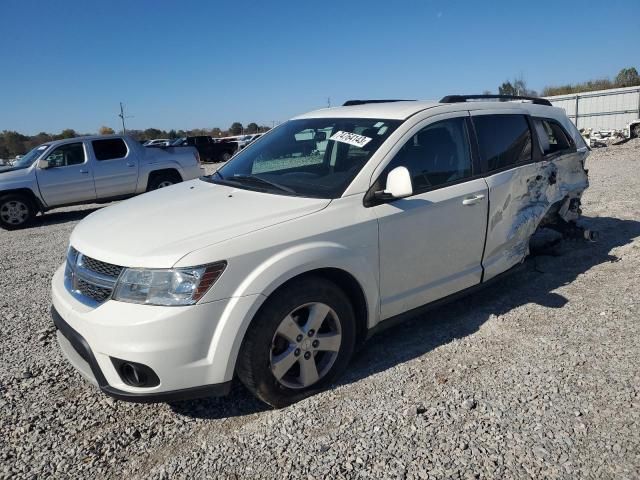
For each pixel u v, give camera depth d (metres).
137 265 2.79
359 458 2.68
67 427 3.08
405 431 2.88
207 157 33.28
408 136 3.75
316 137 4.09
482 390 3.25
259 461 2.71
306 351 3.16
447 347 3.85
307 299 3.08
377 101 4.99
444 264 3.92
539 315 4.35
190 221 3.16
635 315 4.23
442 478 2.52
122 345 2.71
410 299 3.73
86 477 2.66
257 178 3.94
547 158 4.98
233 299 2.82
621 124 28.14
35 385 3.58
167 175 12.70
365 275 3.37
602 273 5.30
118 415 3.19
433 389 3.29
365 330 3.51
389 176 3.36
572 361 3.55
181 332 2.72
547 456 2.63
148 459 2.78
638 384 3.23
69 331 2.98
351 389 3.32
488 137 4.35
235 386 3.48
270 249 2.95
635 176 11.68
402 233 3.56
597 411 2.98
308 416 3.05
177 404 3.28
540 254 5.96
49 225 11.09
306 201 3.32
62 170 11.32
